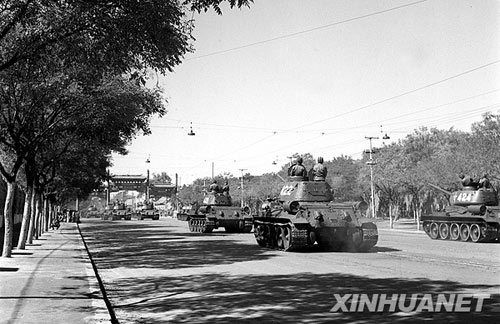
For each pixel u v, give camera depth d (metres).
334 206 20.45
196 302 9.92
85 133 22.98
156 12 9.67
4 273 14.02
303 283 11.70
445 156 42.28
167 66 10.63
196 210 38.81
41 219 35.16
